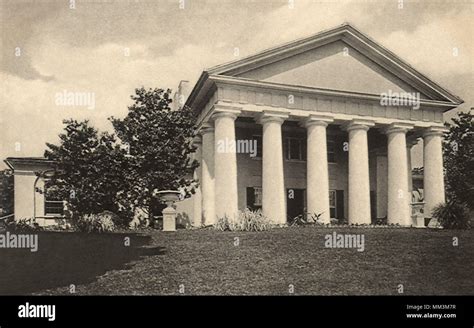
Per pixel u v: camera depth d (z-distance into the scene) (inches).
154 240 826.8
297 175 1337.4
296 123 1315.2
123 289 624.1
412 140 1365.7
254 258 725.3
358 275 677.9
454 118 1261.1
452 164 1256.2
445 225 1015.6
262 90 1135.6
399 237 868.6
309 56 1185.4
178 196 961.5
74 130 1010.1
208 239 831.7
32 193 1176.2
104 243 805.9
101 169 995.9
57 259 730.8
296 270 685.3
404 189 1217.4
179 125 1100.5
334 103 1195.9
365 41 1204.5
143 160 1026.1
